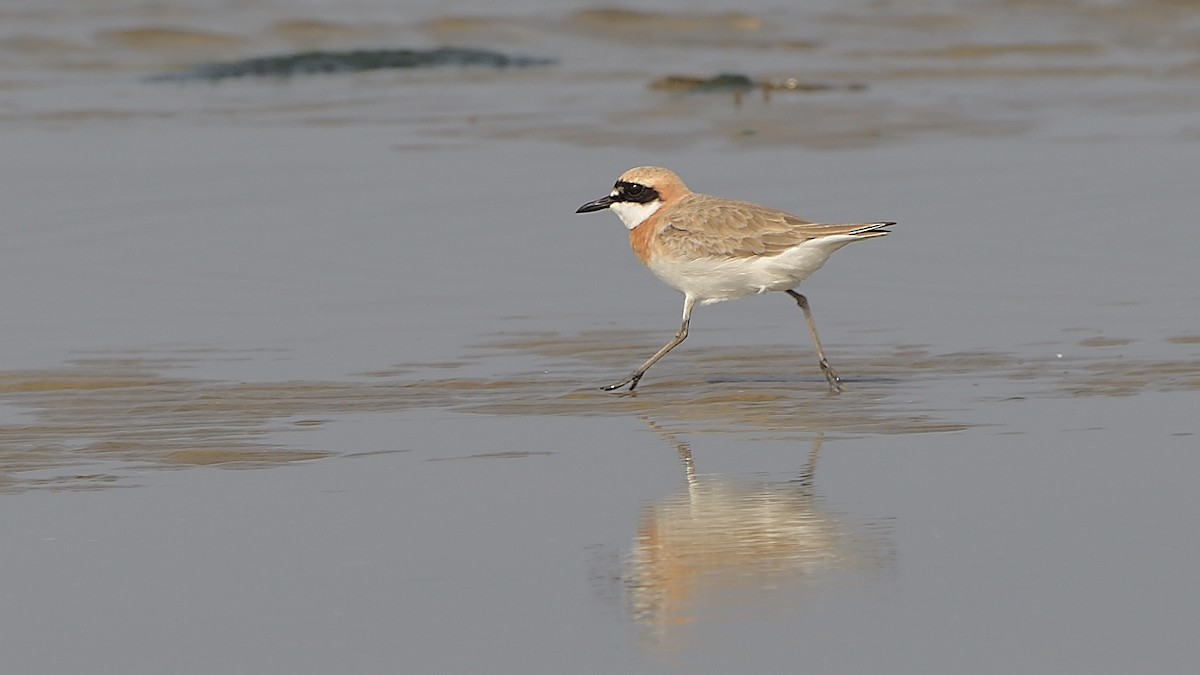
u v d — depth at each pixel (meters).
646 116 29.83
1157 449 12.48
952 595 9.58
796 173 24.91
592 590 9.81
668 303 18.36
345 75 34.72
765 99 31.48
